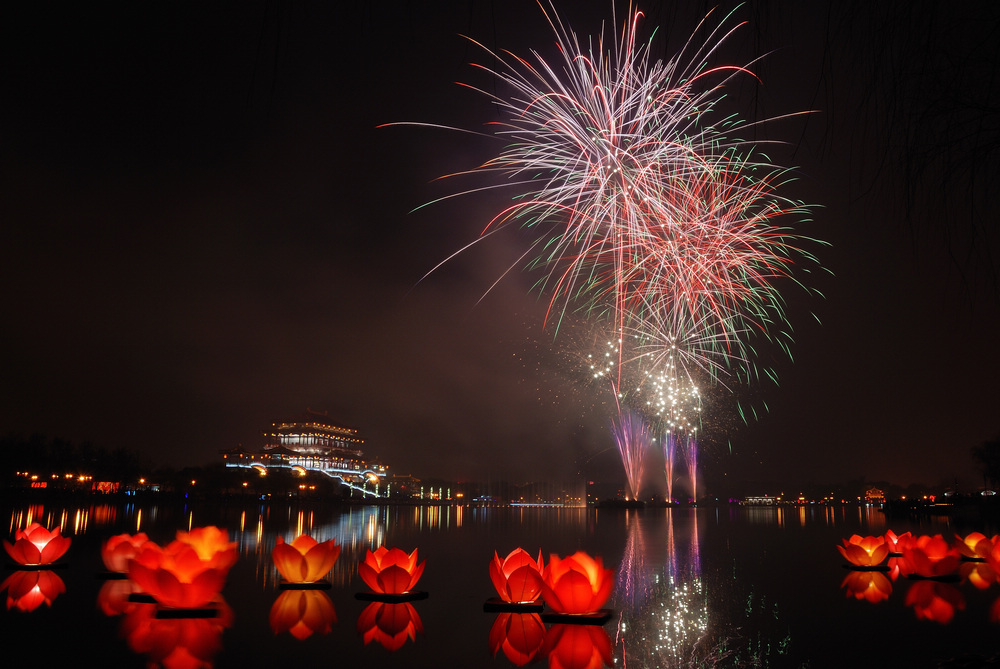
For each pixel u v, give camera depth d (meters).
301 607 9.73
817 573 14.30
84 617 8.87
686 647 7.58
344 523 37.88
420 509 93.44
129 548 12.48
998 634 8.23
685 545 22.09
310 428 176.38
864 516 56.97
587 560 9.39
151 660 6.89
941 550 13.30
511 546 21.12
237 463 155.25
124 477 113.50
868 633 8.24
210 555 11.01
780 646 7.63
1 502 66.38
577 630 8.48
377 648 7.47
